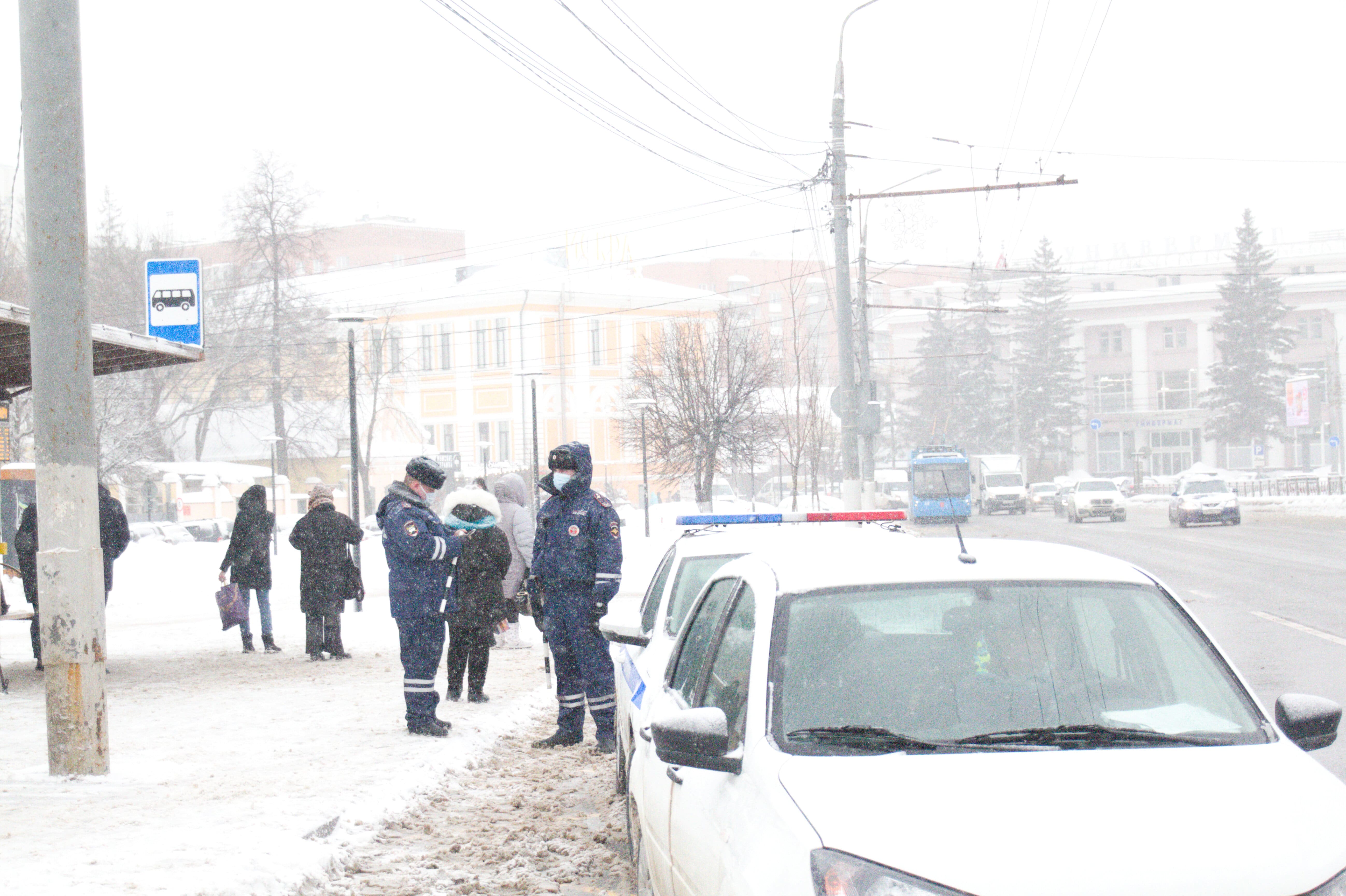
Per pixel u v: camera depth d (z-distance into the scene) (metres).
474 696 10.78
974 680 3.84
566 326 79.69
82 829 6.23
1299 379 76.62
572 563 8.59
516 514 12.58
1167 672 3.94
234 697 11.22
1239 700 3.86
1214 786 3.28
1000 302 106.25
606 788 7.65
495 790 7.79
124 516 12.85
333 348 63.94
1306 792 3.28
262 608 15.39
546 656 11.91
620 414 74.69
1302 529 38.62
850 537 5.18
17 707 10.81
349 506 66.50
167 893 5.03
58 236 7.68
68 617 7.66
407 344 81.62
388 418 71.38
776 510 55.62
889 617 4.04
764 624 4.04
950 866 2.93
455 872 5.97
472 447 80.19
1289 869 2.93
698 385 42.19
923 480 54.44
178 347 11.52
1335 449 97.44
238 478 64.62
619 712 7.07
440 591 9.12
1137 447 104.50
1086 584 4.22
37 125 7.69
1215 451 101.25
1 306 9.39
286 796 7.08
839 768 3.42
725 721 3.71
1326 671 11.16
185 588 26.27
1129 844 2.99
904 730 3.68
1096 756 3.48
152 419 57.03
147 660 14.52
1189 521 43.00
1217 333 101.19
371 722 9.74
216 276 63.34
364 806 6.89
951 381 98.56
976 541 4.89
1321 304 101.56
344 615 20.20
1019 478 67.44
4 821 6.43
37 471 7.69
